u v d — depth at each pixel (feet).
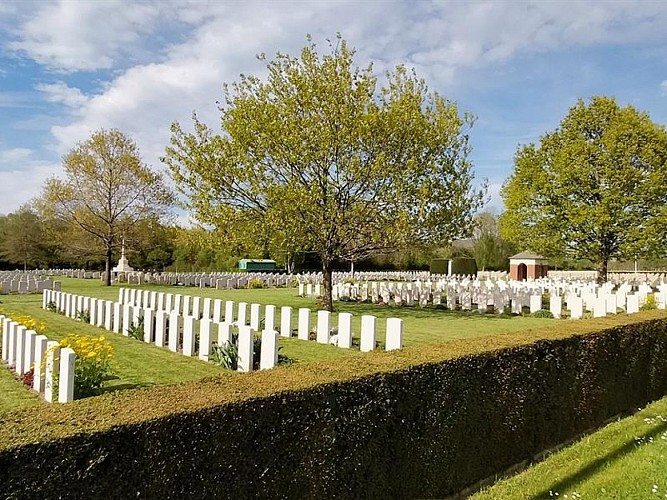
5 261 172.24
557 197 96.12
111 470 8.41
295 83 57.00
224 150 56.44
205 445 9.53
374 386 12.82
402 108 57.21
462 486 15.42
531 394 18.38
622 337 24.53
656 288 88.28
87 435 8.19
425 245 61.52
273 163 57.57
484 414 16.30
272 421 10.61
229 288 107.14
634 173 88.43
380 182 57.21
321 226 56.49
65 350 19.77
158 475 8.92
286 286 117.08
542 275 136.67
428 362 14.52
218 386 11.19
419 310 67.00
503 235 104.32
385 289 76.64
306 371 12.84
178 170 58.90
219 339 30.17
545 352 19.21
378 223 57.72
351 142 55.98
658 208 89.20
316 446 11.41
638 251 89.81
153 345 34.71
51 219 113.09
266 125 55.21
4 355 28.84
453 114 61.31
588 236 93.30
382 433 12.98
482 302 64.69
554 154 98.78
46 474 7.79
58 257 171.12
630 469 17.33
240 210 58.13
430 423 14.38
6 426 8.27
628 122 91.09
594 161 92.84
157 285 113.70
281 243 55.01
